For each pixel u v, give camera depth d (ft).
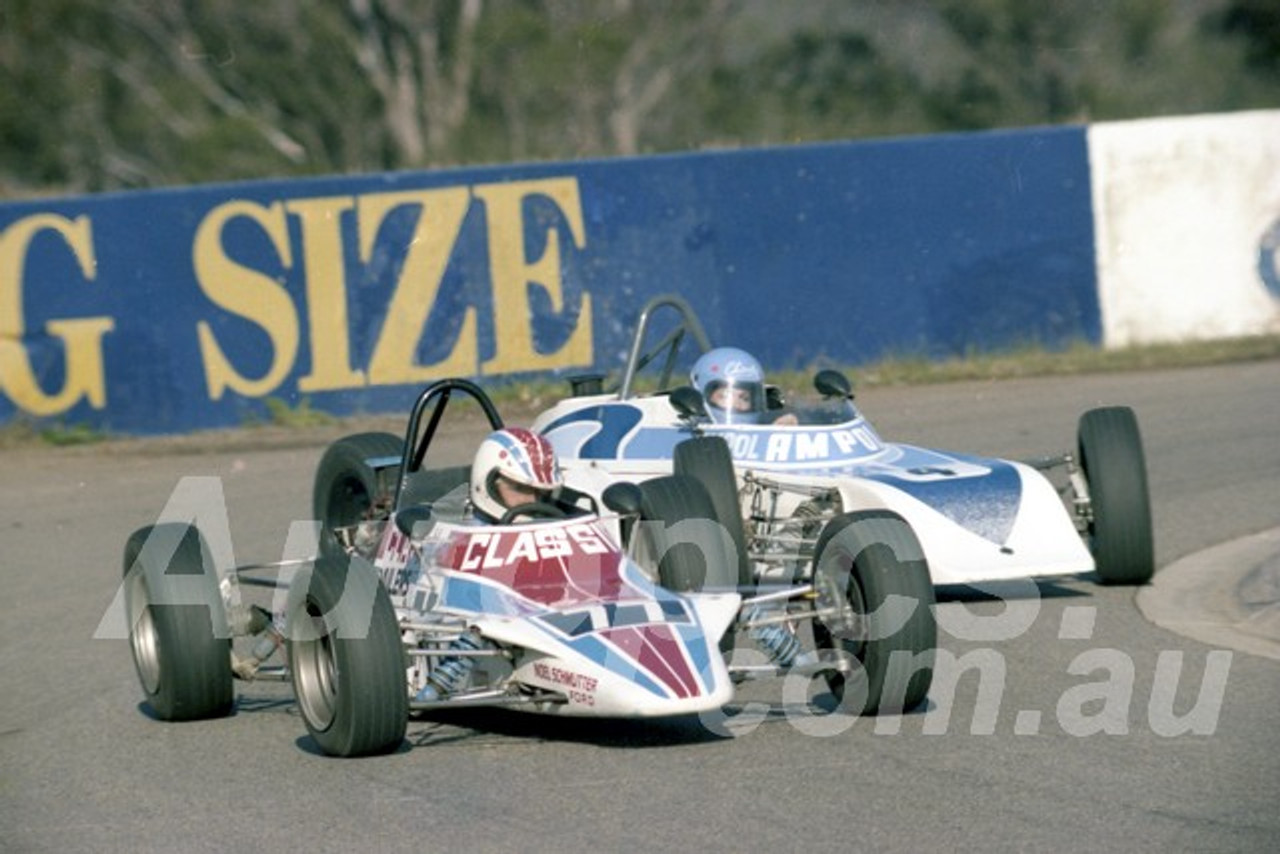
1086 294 260.62
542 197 241.35
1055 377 247.09
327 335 236.43
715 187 245.86
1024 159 256.93
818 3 467.93
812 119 456.86
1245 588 135.74
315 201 235.40
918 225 253.44
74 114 433.48
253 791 92.63
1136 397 229.66
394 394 238.68
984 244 256.11
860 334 252.01
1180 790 86.89
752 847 80.12
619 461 145.48
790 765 92.73
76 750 103.96
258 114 443.32
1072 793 86.79
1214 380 238.68
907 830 81.71
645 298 244.83
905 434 209.97
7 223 228.84
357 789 91.61
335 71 444.14
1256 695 104.78
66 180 433.48
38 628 140.56
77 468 213.66
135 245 231.71
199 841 84.99
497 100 449.89
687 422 145.48
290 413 235.40
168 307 232.53
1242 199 264.11
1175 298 263.49
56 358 230.68
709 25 458.91
